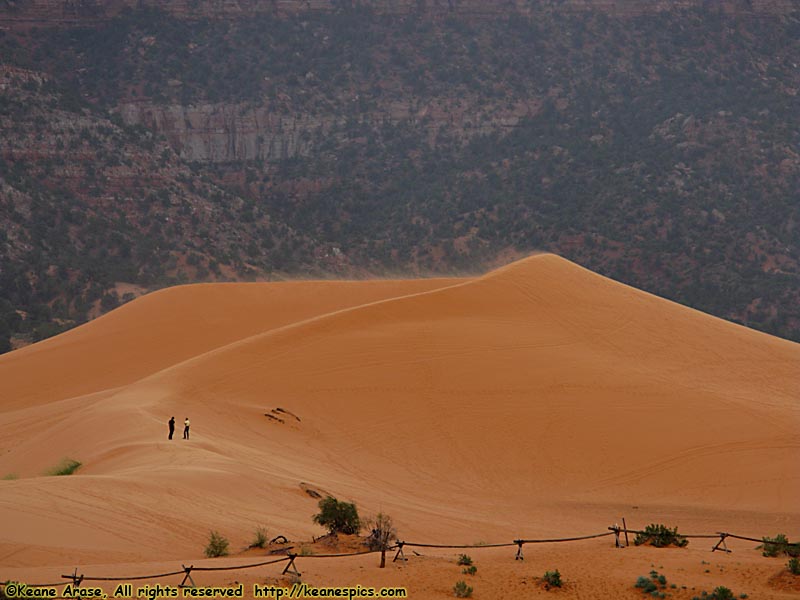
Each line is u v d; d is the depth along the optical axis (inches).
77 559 2664.9
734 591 2454.5
